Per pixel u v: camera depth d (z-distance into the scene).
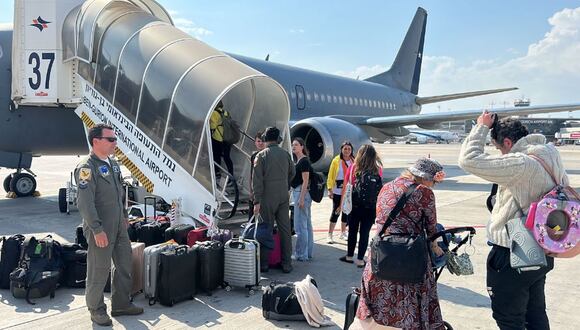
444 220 9.23
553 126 90.25
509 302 3.00
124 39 7.89
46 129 10.45
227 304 4.66
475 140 3.08
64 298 4.77
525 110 14.95
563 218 2.75
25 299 4.71
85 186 3.87
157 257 4.60
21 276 4.64
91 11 8.63
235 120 8.51
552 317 4.35
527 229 2.78
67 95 9.23
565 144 82.56
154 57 7.32
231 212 6.50
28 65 9.31
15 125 10.16
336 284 5.34
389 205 2.96
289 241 5.83
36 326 4.05
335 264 6.18
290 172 5.85
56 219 8.98
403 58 27.48
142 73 7.34
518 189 2.90
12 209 10.15
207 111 6.35
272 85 7.45
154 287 4.59
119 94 7.69
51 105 10.08
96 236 3.89
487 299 4.87
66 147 11.02
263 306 4.30
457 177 18.89
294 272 5.81
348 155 7.21
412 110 27.33
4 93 9.98
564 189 2.84
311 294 4.14
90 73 8.36
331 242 7.41
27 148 10.63
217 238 5.58
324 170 12.71
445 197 12.70
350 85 20.66
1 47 10.08
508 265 2.95
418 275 2.73
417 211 2.92
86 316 4.29
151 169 7.04
